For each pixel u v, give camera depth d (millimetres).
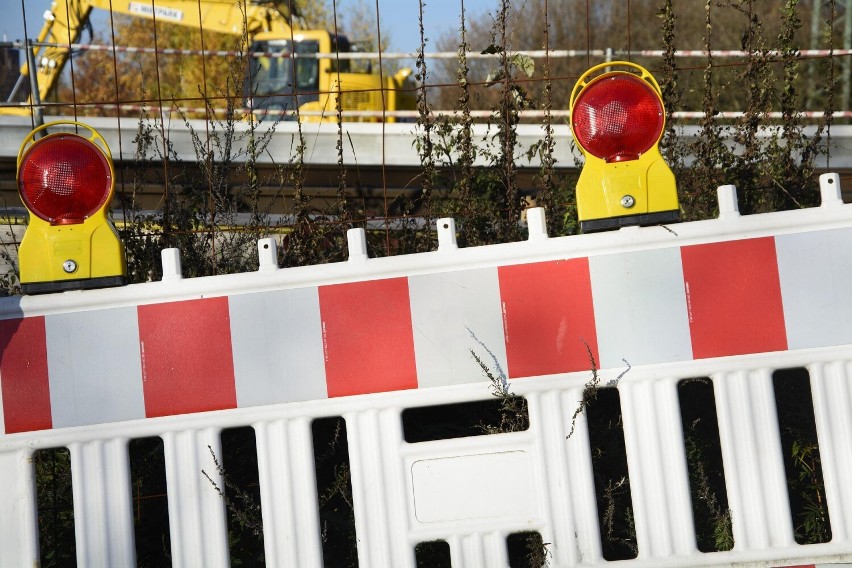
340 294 3271
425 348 3254
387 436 3234
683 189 4953
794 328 3189
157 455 4312
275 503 3242
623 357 3213
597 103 3260
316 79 16391
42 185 3314
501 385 3223
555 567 3178
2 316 3301
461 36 4930
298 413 3248
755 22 5090
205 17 16938
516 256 3248
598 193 3258
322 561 3238
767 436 3178
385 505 3217
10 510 3283
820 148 5695
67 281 3309
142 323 3291
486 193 5309
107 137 8180
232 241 5078
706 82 4977
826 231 3199
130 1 16984
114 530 3256
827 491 3160
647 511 3186
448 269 3260
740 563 3146
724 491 4059
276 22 16594
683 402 4250
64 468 4371
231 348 3275
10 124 8484
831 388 3182
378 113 8867
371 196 7695
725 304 3205
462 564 3193
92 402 3281
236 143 7703
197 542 3254
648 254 3230
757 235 3211
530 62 4949
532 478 3203
